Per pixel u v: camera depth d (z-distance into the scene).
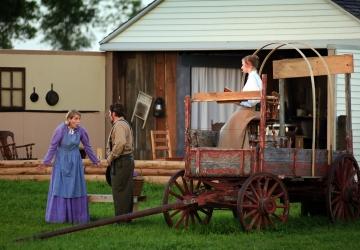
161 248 15.11
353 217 18.70
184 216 17.61
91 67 29.91
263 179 16.91
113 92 29.73
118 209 18.02
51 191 18.41
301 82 30.47
